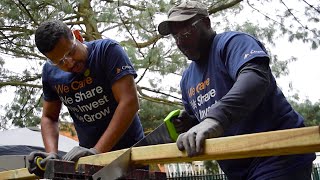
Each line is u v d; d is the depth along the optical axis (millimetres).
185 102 2484
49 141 2822
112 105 2785
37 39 2447
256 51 1924
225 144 1521
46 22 2479
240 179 2180
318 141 1339
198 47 2234
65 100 2854
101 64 2697
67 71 2637
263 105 2076
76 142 5016
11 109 10141
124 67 2660
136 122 2928
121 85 2635
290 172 2025
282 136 1404
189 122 2236
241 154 1508
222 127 1659
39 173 2062
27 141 4977
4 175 2371
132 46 8695
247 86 1781
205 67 2262
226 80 2135
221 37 2176
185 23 2195
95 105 2787
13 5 8930
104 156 1900
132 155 1777
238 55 1970
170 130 2047
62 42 2453
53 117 2951
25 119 9898
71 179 1803
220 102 1732
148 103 9594
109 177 1765
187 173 11336
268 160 2057
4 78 10258
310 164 2092
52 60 2533
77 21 9281
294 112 2164
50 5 9039
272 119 2082
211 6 9430
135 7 9156
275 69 8922
